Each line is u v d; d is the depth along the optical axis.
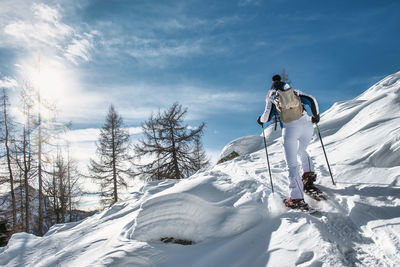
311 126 2.83
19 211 15.13
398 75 8.92
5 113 15.12
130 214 3.97
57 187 18.09
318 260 1.78
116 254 2.28
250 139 9.38
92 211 19.94
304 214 2.45
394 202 2.29
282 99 2.69
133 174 17.23
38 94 16.00
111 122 19.36
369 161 3.34
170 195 2.76
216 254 2.24
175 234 2.64
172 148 17.08
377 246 1.86
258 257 2.06
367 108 6.30
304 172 2.94
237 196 2.89
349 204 2.43
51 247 3.51
